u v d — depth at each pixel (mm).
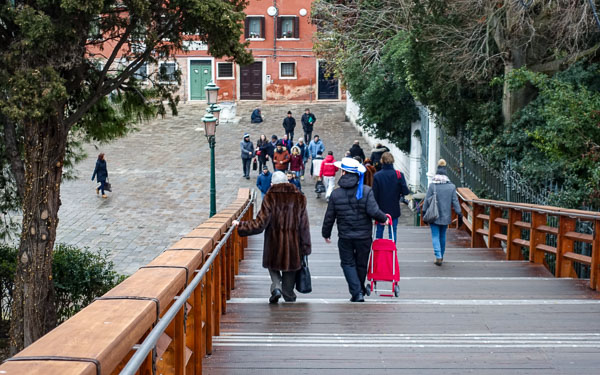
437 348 6188
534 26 16469
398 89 25922
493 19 17375
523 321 7266
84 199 26016
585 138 13086
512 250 12586
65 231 21938
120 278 15883
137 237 21391
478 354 6047
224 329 6906
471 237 15242
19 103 10859
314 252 13750
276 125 40875
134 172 30406
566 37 15742
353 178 8203
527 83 17453
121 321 2705
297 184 21016
